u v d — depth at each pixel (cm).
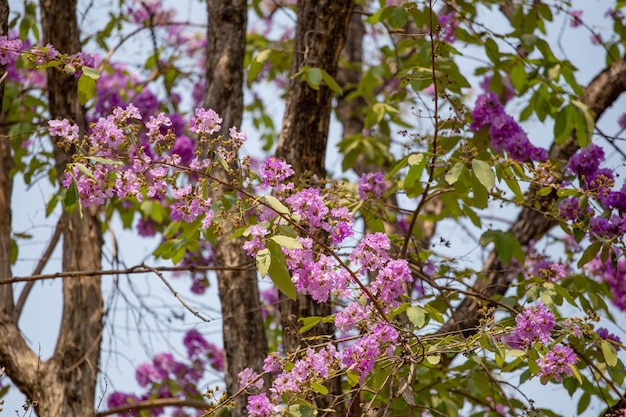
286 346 496
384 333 388
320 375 387
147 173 411
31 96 688
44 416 530
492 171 429
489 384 542
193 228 480
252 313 525
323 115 535
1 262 580
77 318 558
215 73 567
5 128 677
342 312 393
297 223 385
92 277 570
